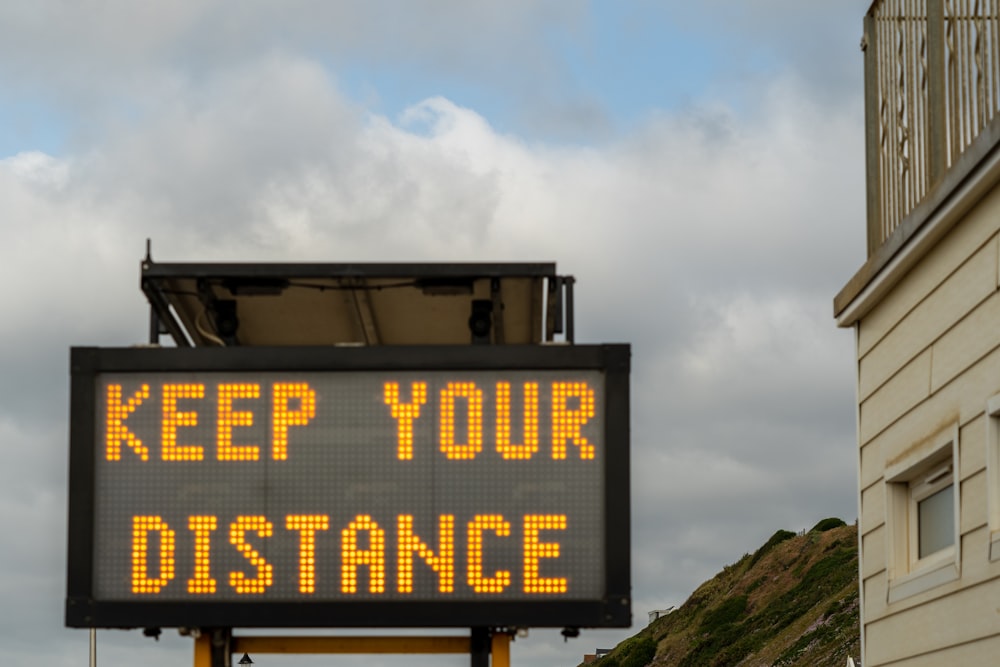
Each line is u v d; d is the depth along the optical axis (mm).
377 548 8016
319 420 8125
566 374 8117
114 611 7965
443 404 8109
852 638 57625
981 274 8703
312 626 7961
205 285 8695
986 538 8516
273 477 8078
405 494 8055
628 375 8078
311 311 9359
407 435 8094
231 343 9141
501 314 9094
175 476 8078
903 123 10352
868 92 11164
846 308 11375
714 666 72062
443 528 8023
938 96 9422
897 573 10359
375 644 8312
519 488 8039
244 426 8117
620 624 7902
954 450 9086
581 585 7977
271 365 8133
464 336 9852
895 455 10336
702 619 83125
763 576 82875
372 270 8344
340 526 8039
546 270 8367
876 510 10812
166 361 8133
